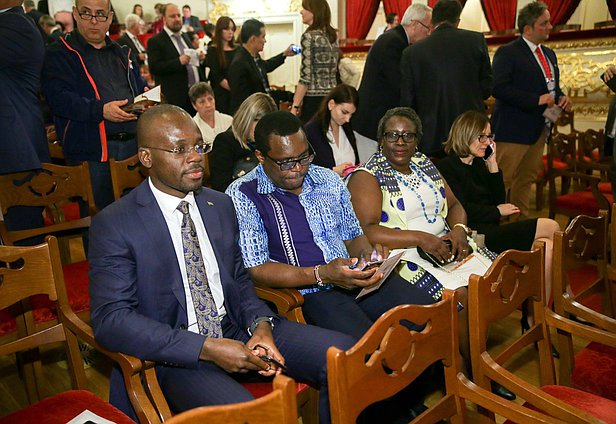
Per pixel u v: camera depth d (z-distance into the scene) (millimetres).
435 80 3357
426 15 3539
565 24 6516
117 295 1417
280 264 1821
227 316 1665
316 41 3836
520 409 1244
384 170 2281
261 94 2695
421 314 1206
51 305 2004
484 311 1422
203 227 1618
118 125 2732
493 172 2773
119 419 1381
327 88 3980
